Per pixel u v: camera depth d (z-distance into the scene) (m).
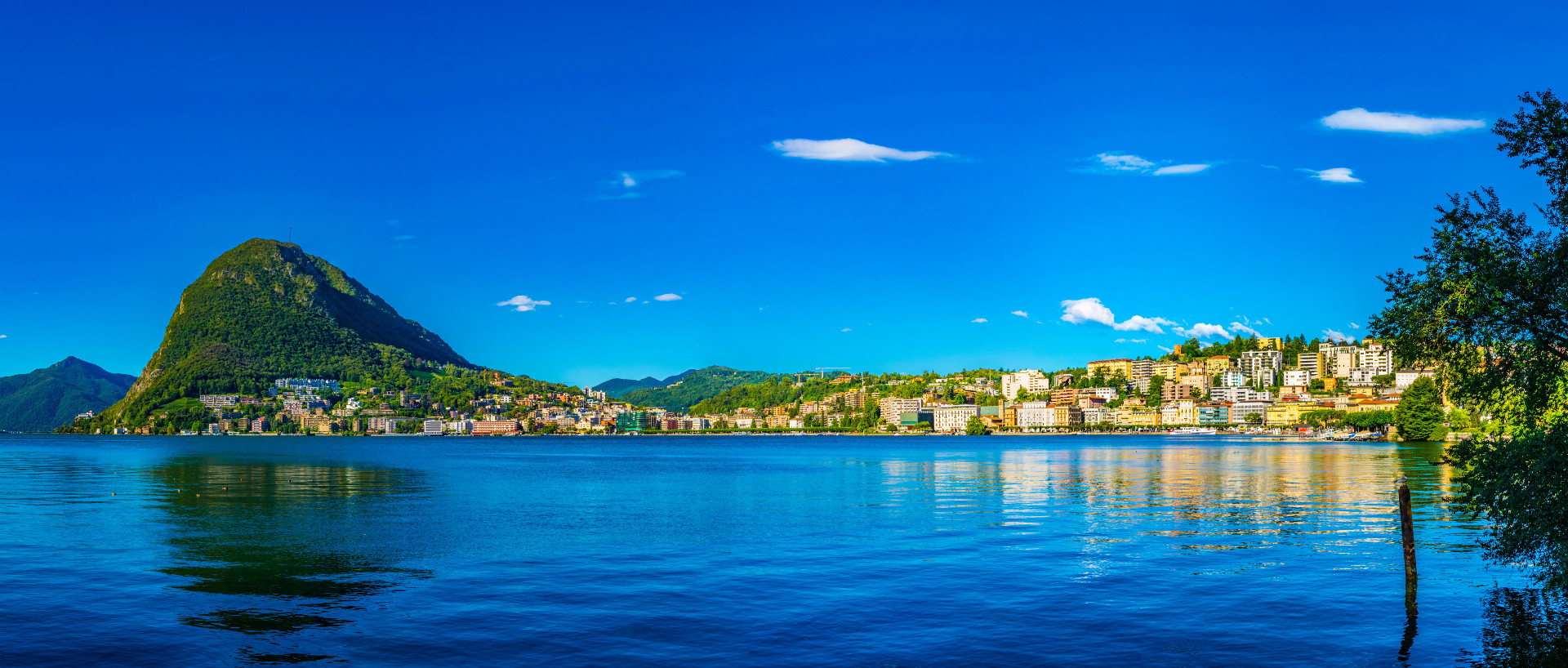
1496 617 35.69
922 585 42.75
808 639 33.66
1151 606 38.06
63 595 41.12
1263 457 176.75
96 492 98.44
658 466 180.00
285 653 32.00
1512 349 33.44
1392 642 32.59
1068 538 57.62
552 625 35.66
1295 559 48.81
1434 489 89.94
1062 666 30.44
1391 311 34.97
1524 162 32.84
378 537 60.34
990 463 174.00
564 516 74.62
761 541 58.03
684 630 34.84
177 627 35.38
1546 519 32.06
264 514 75.62
